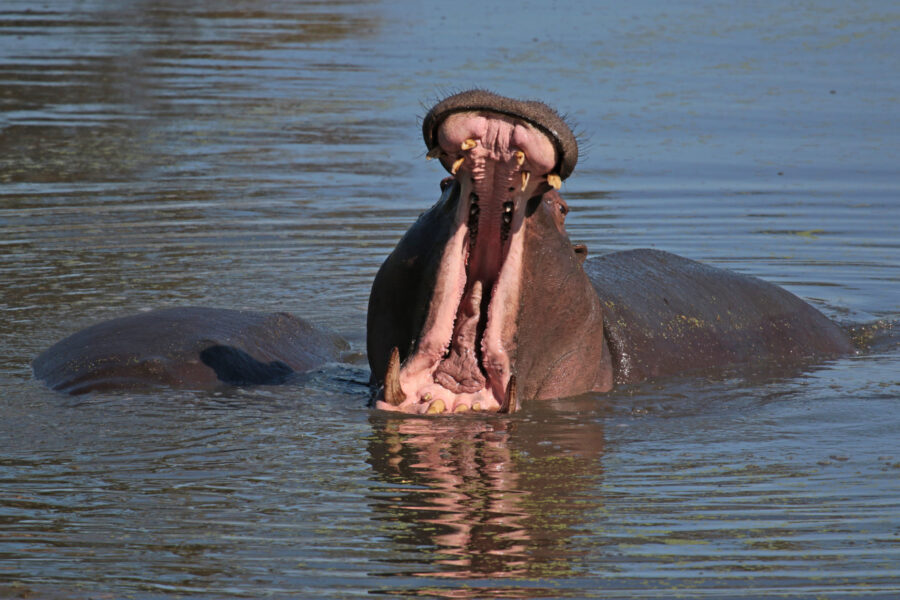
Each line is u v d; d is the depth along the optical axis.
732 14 100.69
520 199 23.80
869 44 87.12
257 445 24.28
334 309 35.75
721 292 33.53
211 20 98.25
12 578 18.11
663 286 32.72
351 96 69.81
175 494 21.56
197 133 61.12
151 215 46.59
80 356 29.16
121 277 38.34
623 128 61.41
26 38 88.31
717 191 50.84
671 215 47.38
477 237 25.05
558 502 21.20
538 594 17.52
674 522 20.31
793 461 23.58
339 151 57.62
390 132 61.50
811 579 18.05
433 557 18.84
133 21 97.75
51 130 61.12
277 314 32.47
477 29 92.62
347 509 20.84
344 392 28.20
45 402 26.97
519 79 72.44
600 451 24.11
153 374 28.41
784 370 31.16
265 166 54.75
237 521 20.31
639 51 83.00
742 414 27.00
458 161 22.86
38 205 47.84
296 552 19.03
